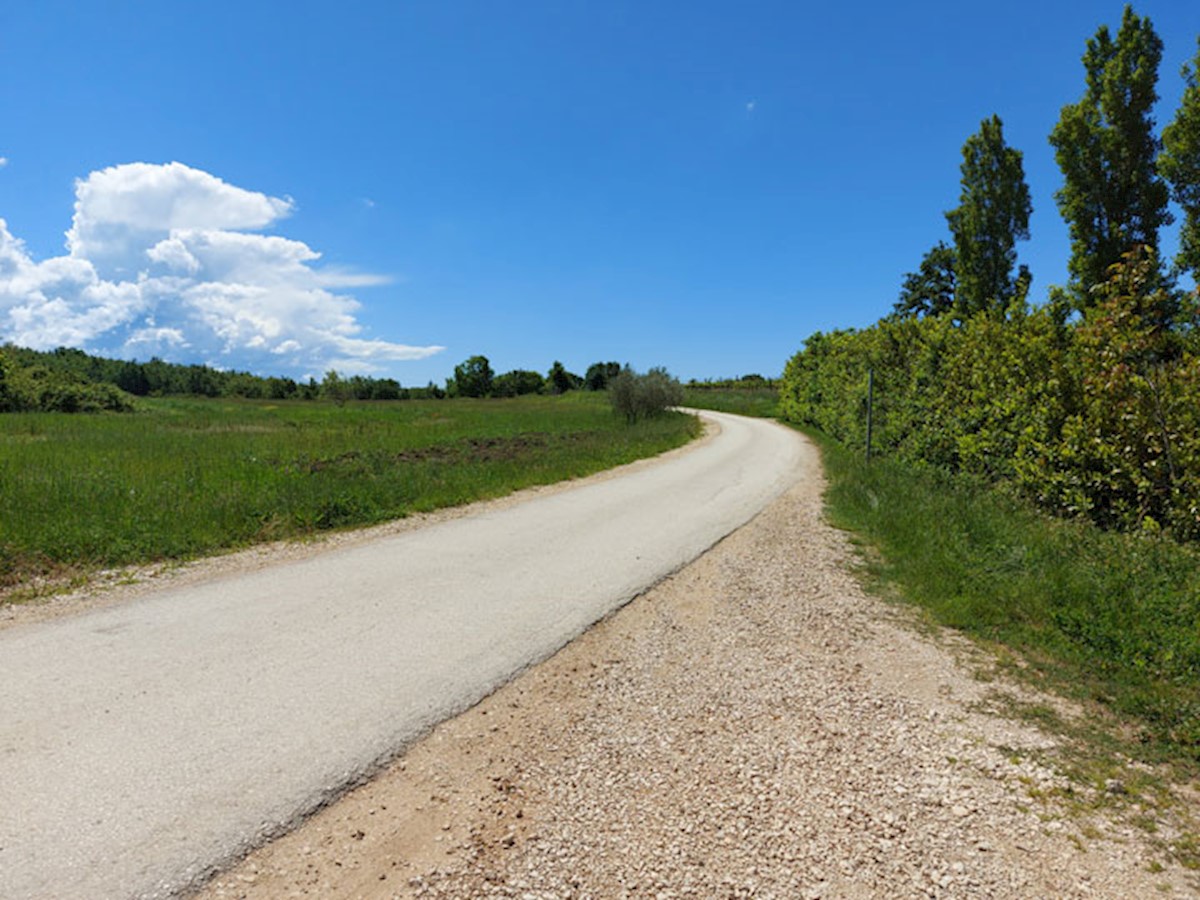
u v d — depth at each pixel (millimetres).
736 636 5625
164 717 3951
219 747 3641
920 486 11750
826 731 3965
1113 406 8047
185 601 6141
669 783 3406
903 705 4324
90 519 8062
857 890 2627
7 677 4441
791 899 2574
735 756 3670
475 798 3285
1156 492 7578
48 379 34875
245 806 3135
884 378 18266
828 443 24359
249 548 8141
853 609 6324
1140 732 3953
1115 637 5180
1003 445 10797
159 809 3084
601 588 6859
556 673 4844
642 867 2758
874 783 3402
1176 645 4926
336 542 8578
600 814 3141
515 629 5629
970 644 5441
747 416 44594
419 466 13930
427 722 4020
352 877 2715
